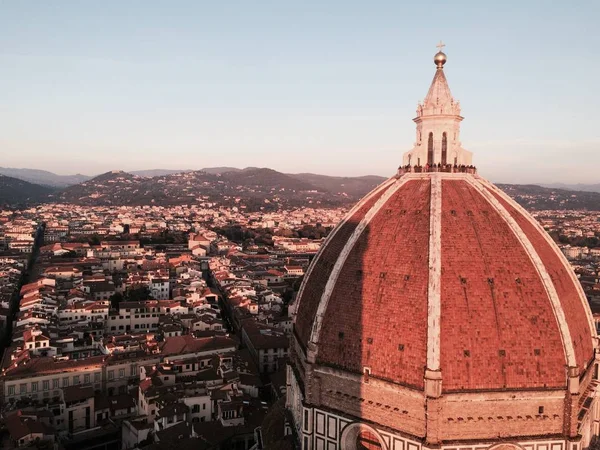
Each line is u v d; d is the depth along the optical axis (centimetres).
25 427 16012
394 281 7962
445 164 9181
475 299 7569
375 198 9456
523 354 7450
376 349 7819
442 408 7306
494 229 8225
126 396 19750
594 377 8700
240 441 16562
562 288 8275
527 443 7400
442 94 9269
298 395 9250
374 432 7756
